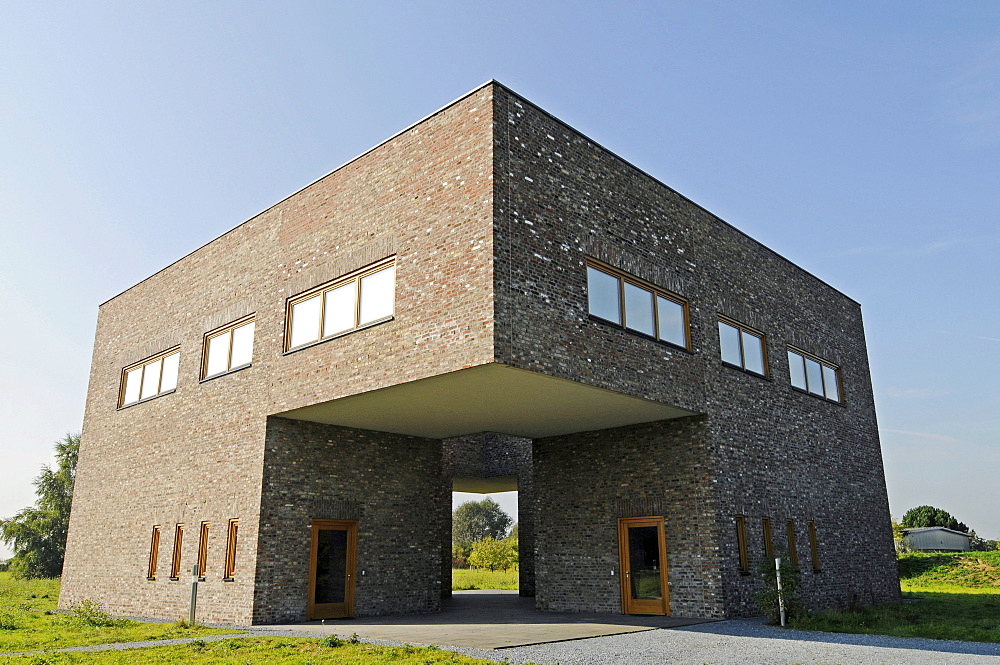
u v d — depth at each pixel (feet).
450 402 42.42
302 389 43.62
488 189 36.32
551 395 40.91
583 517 51.01
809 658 29.53
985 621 45.57
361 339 40.86
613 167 44.60
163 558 51.57
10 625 43.11
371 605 47.88
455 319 36.09
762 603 43.06
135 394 61.11
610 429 50.96
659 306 45.96
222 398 49.70
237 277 51.70
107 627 42.16
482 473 75.61
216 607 44.93
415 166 40.68
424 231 39.06
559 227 39.55
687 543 45.88
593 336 39.83
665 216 48.03
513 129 38.37
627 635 36.55
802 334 60.49
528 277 36.81
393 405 42.93
